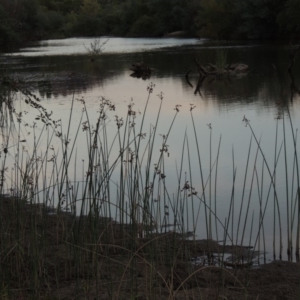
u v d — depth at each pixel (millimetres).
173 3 56688
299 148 9117
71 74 22844
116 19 66812
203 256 5332
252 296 4391
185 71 23625
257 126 11094
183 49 35750
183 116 12609
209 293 4383
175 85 19062
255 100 14867
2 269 4605
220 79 20438
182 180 7641
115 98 16016
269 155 8750
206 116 12555
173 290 4406
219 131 10750
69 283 4621
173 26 57375
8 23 39250
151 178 7727
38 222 5953
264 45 35094
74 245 4555
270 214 6461
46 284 4508
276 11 39812
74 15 70438
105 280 4582
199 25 47500
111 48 40250
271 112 12727
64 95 16953
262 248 5609
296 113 12516
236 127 11102
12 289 4312
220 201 6895
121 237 5414
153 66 26219
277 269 4992
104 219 6184
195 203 6820
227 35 44719
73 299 4250
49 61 29734
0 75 7633
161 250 5219
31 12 53625
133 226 4875
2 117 9234
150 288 4141
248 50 31766
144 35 59375
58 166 8422
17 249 4887
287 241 5773
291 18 37375
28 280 4559
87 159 8789
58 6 80375
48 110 13977
